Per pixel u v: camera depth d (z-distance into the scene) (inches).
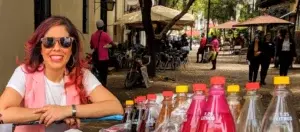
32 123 92.4
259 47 528.1
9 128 89.9
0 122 91.4
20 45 353.4
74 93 102.6
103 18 791.7
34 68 101.6
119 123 115.9
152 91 476.1
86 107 95.0
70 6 512.7
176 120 82.6
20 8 352.2
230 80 613.9
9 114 91.7
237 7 2000.5
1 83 310.5
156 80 587.8
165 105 89.6
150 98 99.4
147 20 598.5
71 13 518.3
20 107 95.5
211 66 903.1
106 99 102.2
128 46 829.8
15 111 92.2
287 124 66.3
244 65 951.0
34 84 101.1
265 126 67.9
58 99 102.0
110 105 98.7
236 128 71.4
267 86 518.3
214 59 818.8
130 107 106.3
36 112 92.0
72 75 103.3
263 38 534.6
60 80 103.0
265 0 1389.0
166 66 794.2
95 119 97.7
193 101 73.8
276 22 878.4
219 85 66.1
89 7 637.9
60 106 93.6
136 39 1151.6
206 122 64.4
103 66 445.7
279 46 626.2
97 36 442.3
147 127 96.0
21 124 92.4
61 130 95.3
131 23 771.4
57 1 449.1
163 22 748.0
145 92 466.3
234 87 77.9
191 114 72.7
